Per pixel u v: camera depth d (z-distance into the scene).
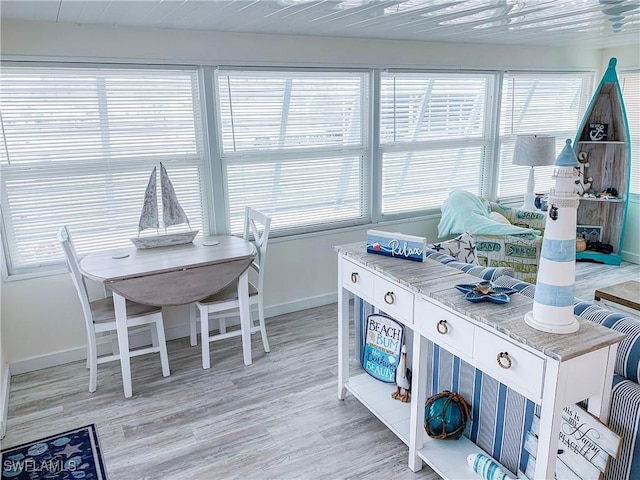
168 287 2.88
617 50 5.14
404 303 2.11
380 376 2.74
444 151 4.69
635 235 5.06
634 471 1.61
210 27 3.19
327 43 3.79
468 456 2.08
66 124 3.11
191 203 3.60
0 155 2.98
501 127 4.95
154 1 2.36
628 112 5.10
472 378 2.18
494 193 5.05
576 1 2.53
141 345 3.51
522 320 1.67
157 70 3.27
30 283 3.12
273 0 2.35
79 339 3.32
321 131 3.99
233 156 3.65
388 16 2.87
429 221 4.68
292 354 3.36
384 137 4.32
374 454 2.36
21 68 2.93
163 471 2.28
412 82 4.34
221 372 3.14
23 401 2.85
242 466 2.30
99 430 2.58
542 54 4.94
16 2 2.34
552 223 1.55
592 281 4.54
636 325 1.75
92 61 3.05
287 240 3.94
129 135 3.31
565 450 1.73
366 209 4.38
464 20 3.10
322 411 2.71
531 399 1.58
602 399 1.62
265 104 3.71
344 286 2.55
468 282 2.02
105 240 3.37
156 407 2.78
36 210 3.13
